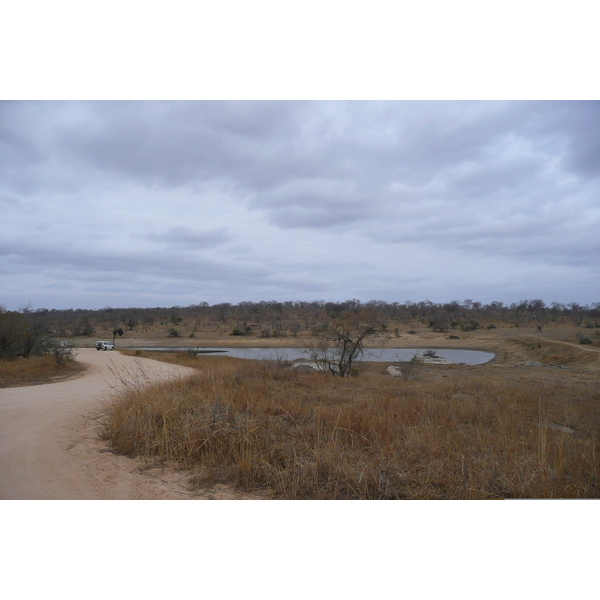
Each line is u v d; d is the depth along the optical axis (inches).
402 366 1094.4
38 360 1069.1
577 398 575.8
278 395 467.5
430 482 227.5
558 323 3602.4
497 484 229.6
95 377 895.7
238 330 3284.9
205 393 432.1
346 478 225.3
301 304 5374.0
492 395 584.7
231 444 275.6
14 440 330.3
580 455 269.0
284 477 230.7
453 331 3368.6
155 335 3408.0
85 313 5511.8
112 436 319.3
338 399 503.2
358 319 885.8
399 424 356.8
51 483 237.5
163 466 266.2
